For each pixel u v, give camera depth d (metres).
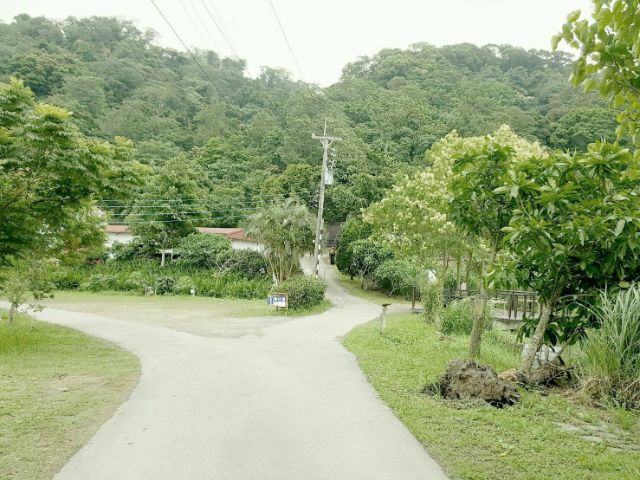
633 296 7.19
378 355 10.44
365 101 80.12
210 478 4.16
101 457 4.64
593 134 58.44
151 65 105.19
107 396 7.10
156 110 81.56
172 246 39.50
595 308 7.62
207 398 6.91
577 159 7.64
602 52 4.05
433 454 4.76
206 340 13.49
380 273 34.56
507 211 8.91
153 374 8.77
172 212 38.28
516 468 4.41
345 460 4.58
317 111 70.00
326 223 50.00
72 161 12.34
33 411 6.22
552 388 7.60
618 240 7.09
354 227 39.72
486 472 4.30
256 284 31.61
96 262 39.91
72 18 110.94
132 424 5.68
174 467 4.40
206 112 79.12
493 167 9.01
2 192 12.27
